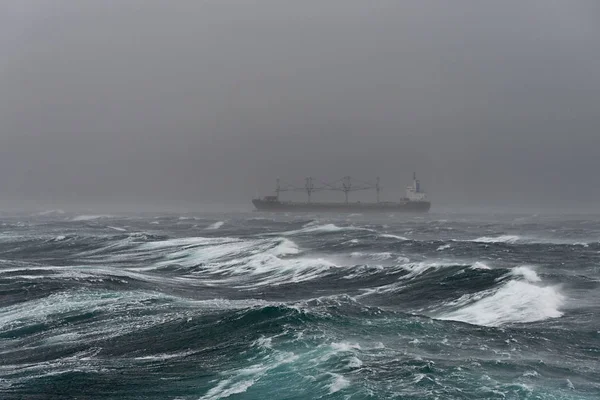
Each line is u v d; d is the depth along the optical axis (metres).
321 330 31.48
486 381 24.94
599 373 26.73
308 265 63.94
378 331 32.09
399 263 64.75
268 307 35.19
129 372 27.59
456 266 55.25
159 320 36.31
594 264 64.25
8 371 28.58
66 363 29.50
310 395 23.52
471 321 39.22
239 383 25.20
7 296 45.16
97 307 40.34
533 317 38.66
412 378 24.94
